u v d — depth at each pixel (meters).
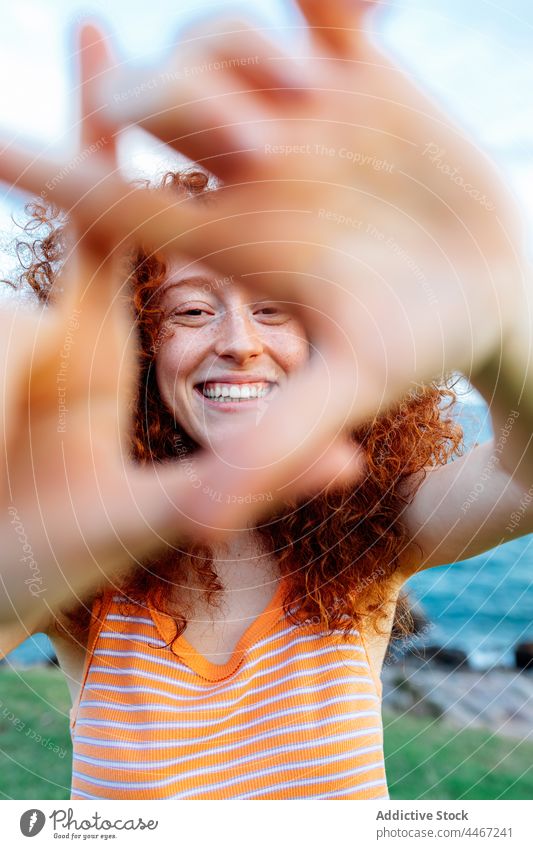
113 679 0.95
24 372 0.67
